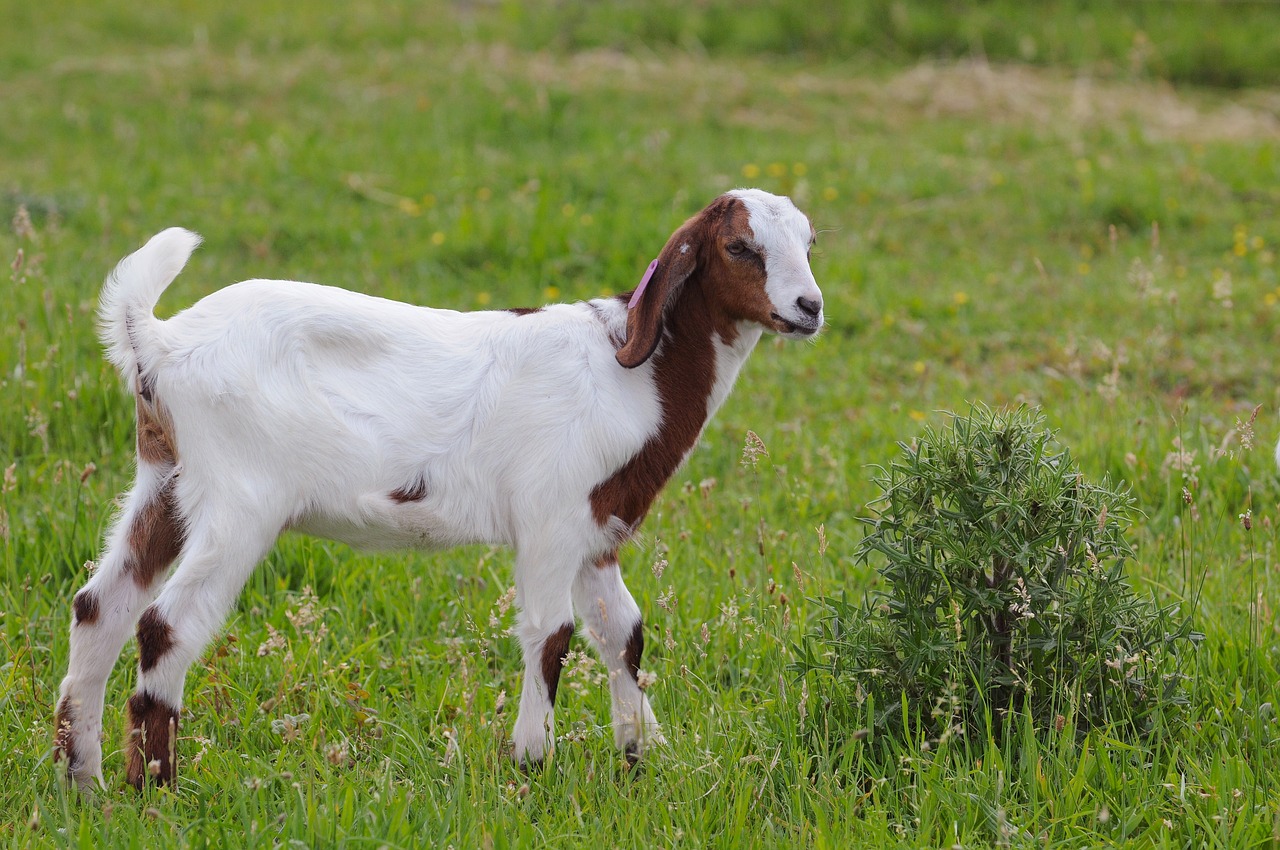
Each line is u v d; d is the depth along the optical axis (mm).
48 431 7762
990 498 4938
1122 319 10680
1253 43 19250
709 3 20359
